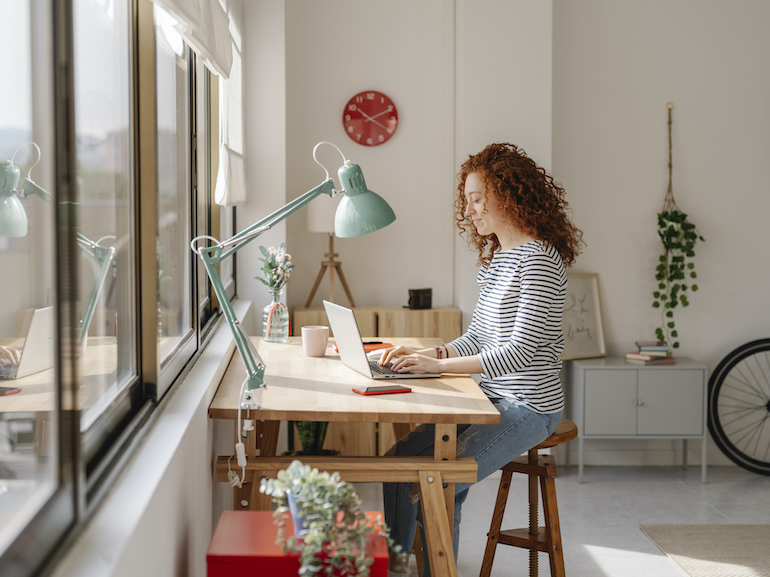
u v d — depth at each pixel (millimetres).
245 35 3605
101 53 1168
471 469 1812
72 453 903
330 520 1144
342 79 4020
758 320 4246
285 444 3848
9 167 782
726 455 4125
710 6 4094
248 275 3652
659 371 3840
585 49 4062
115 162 1274
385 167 4066
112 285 1267
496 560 2842
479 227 2285
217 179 2490
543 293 2072
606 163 4117
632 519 3320
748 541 3055
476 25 3736
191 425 1467
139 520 976
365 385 2006
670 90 4109
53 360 878
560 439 2234
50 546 828
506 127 3771
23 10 802
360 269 4117
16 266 818
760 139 4160
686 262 4199
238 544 1258
